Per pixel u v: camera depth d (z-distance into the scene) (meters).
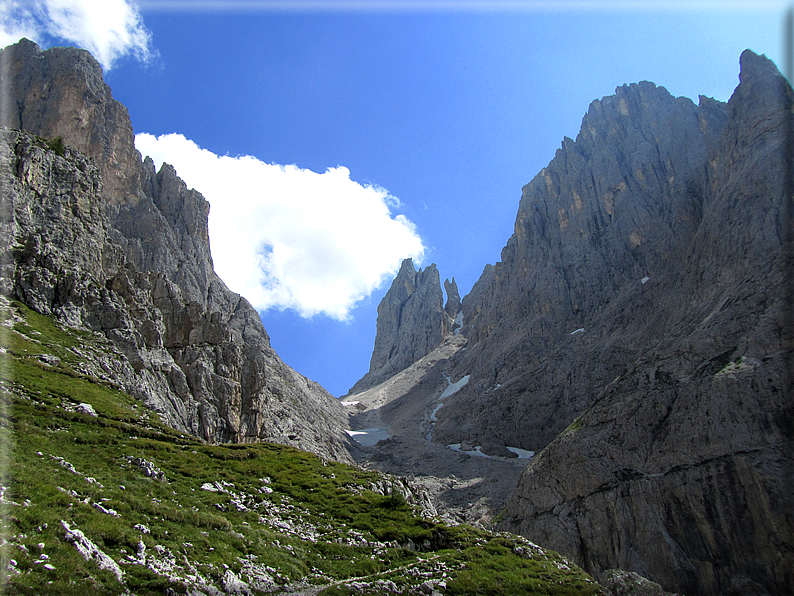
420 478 162.00
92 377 58.25
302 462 61.38
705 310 120.50
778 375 89.50
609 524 95.62
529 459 165.38
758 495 81.81
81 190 89.12
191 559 29.70
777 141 130.25
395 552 43.38
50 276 70.56
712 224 139.75
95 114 150.12
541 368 189.62
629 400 109.94
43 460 33.78
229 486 46.50
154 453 46.66
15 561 21.20
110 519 28.97
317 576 35.16
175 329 91.75
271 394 154.12
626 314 180.25
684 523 88.38
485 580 39.34
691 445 93.81
